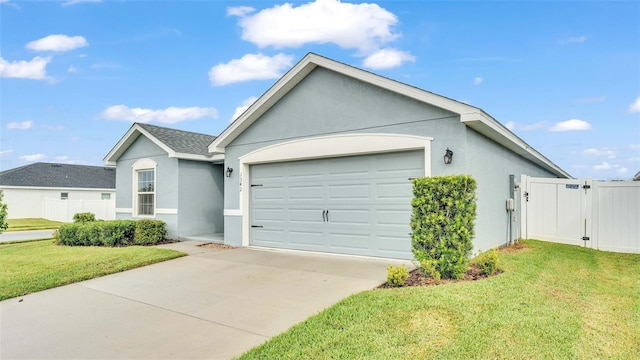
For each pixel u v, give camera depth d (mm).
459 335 3926
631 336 3984
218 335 4297
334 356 3572
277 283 6383
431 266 5996
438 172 7312
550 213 10836
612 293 5551
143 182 14070
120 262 8219
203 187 13531
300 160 9516
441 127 7316
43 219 26547
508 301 4875
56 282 6719
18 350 4023
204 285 6434
